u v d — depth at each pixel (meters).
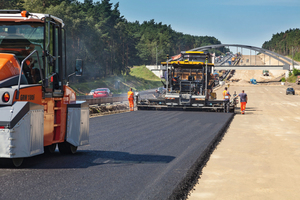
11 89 6.65
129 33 149.12
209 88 27.62
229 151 10.41
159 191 5.82
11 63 7.11
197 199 5.57
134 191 5.79
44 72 7.59
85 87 92.62
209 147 10.76
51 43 8.03
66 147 8.97
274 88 98.62
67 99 8.83
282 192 6.06
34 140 6.95
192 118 21.42
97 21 122.69
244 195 5.83
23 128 6.64
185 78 27.17
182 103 26.83
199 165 8.09
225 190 6.12
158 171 7.36
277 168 8.11
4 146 6.50
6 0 64.69
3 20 7.80
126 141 11.87
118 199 5.32
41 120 7.22
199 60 27.94
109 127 16.12
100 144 11.12
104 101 33.94
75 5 113.69
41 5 87.75
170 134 13.91
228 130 16.23
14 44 7.84
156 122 18.77
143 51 181.38
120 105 33.81
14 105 6.60
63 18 87.25
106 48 119.94
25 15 7.49
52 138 7.97
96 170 7.28
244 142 12.43
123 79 126.19
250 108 36.44
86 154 9.22
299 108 36.88
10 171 6.84
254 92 81.12
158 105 28.08
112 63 128.00
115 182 6.33
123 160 8.50
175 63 26.83
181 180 6.59
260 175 7.36
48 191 5.60
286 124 19.94
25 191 5.55
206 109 27.88
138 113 25.12
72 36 91.31
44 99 7.56
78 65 8.71
